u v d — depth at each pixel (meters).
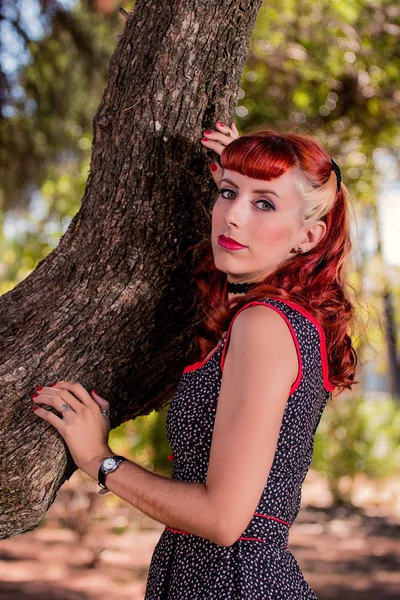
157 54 2.07
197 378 1.84
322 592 6.42
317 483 11.42
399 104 6.60
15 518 1.95
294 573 1.83
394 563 7.32
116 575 6.73
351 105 6.70
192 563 1.81
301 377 1.76
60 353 2.02
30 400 1.95
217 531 1.64
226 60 2.09
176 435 1.85
